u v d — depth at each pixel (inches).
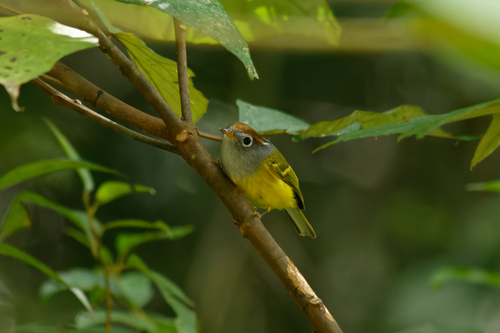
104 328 217.5
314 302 123.5
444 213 590.6
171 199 494.6
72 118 458.3
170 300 224.8
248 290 482.0
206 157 136.6
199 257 482.6
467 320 467.5
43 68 86.2
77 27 127.6
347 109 546.6
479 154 134.3
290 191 261.6
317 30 207.3
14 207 200.2
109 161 473.7
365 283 562.3
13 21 95.6
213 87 490.6
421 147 609.0
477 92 447.2
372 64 537.6
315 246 566.6
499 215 530.0
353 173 609.6
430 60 493.7
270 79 485.4
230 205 133.8
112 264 242.2
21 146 429.7
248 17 206.7
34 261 173.3
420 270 521.7
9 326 410.9
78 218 217.9
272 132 202.2
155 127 137.3
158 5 107.7
